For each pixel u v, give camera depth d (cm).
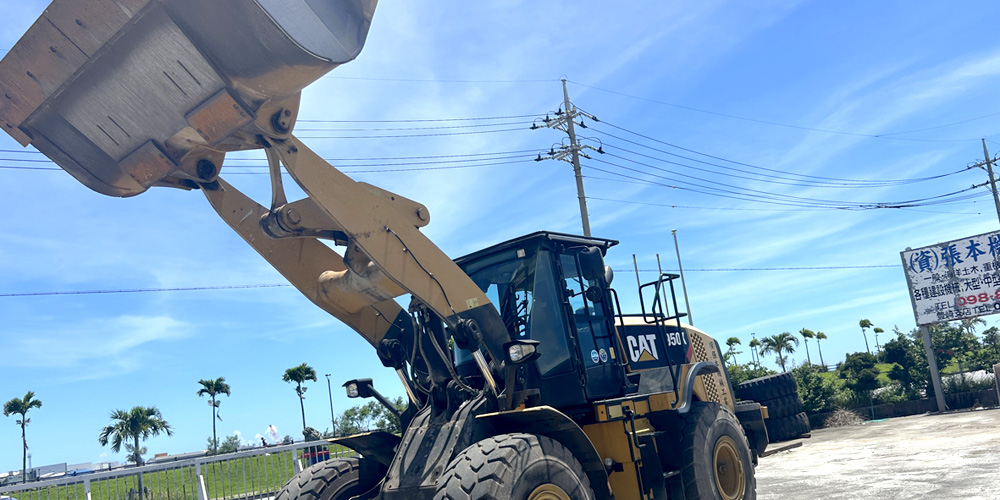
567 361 565
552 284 584
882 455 1190
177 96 398
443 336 558
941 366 3231
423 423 560
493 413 504
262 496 1060
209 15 374
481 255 617
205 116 399
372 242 474
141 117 413
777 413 1459
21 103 420
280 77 386
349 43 405
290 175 444
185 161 459
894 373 2780
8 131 433
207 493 1022
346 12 409
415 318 560
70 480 937
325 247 587
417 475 505
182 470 1014
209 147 421
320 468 593
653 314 663
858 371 3073
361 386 623
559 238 602
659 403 641
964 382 2564
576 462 487
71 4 378
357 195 474
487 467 437
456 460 457
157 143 421
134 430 6278
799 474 1062
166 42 382
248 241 541
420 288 494
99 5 374
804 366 2647
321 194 454
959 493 739
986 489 744
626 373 626
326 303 573
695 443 626
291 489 578
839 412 2414
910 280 2598
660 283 670
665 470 627
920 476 888
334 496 573
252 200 544
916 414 2481
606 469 559
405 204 511
